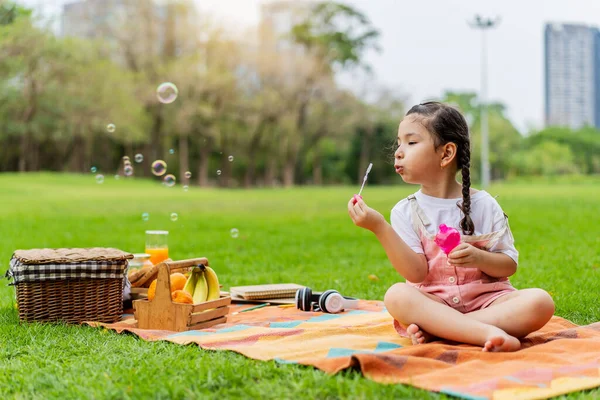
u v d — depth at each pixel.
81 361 2.30
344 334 2.68
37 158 37.75
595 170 57.34
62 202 16.45
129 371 2.11
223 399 1.83
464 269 2.60
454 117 2.68
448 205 2.70
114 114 31.66
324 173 49.66
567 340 2.37
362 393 1.80
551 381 1.94
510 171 54.62
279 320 3.17
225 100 36.38
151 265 3.77
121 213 12.86
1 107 30.69
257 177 48.25
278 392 1.85
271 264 6.02
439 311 2.41
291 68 38.34
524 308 2.42
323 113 41.19
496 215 2.66
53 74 30.80
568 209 12.34
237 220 11.41
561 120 64.44
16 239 8.34
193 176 43.53
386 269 5.40
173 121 35.38
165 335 2.69
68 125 32.16
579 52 82.62
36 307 3.11
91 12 35.06
